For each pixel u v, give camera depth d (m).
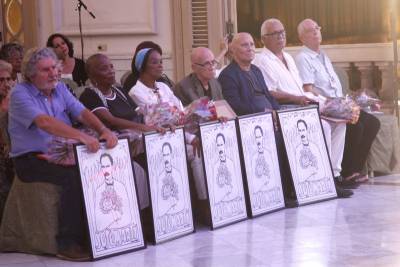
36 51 5.68
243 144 6.50
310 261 5.22
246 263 5.23
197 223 6.43
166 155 5.92
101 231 5.46
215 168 6.25
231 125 6.41
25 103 5.58
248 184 6.50
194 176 6.32
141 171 5.99
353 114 7.39
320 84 8.04
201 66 6.89
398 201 6.97
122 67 10.41
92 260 5.39
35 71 5.63
